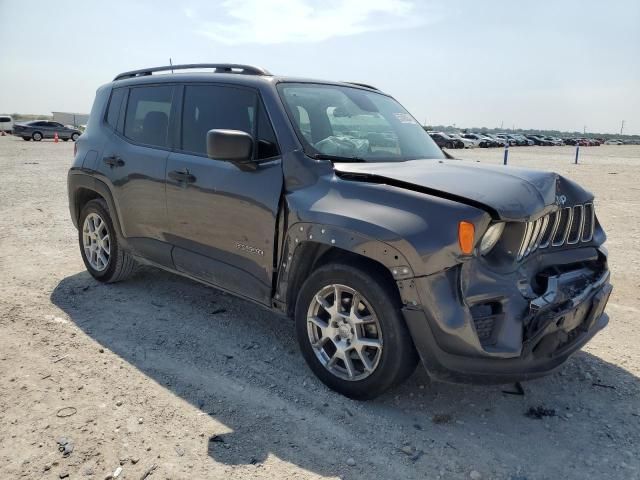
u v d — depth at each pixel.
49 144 31.67
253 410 3.10
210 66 4.23
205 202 3.84
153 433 2.84
